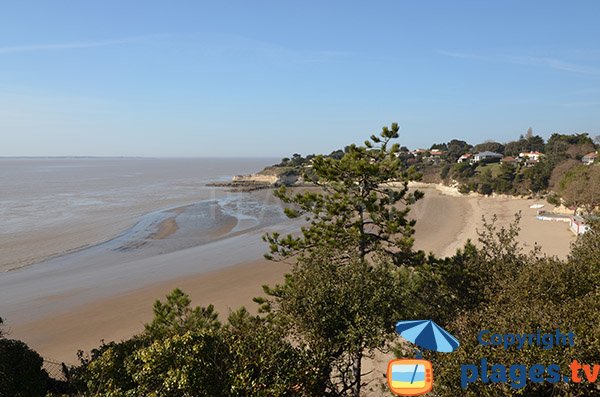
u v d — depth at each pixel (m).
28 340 23.14
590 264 13.04
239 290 30.98
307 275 11.86
